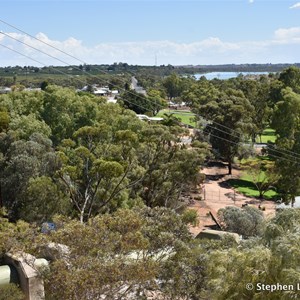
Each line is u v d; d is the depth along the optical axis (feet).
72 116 171.73
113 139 144.36
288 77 318.86
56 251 59.16
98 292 52.16
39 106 180.86
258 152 245.86
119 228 61.57
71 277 49.73
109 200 115.75
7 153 135.74
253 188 199.52
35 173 120.57
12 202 119.14
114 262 52.85
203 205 166.50
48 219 109.29
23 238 64.13
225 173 224.12
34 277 60.80
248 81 311.68
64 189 120.67
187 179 138.10
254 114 273.13
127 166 119.34
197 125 275.18
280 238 45.01
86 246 55.16
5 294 56.90
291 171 156.97
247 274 43.70
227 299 44.55
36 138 145.59
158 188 138.51
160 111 438.81
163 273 60.34
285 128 203.21
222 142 214.28
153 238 63.82
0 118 162.81
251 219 114.83
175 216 71.87
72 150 138.72
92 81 559.38
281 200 172.04
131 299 58.59
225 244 66.80
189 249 63.41
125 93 375.25
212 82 488.44
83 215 114.73
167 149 142.72
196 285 59.62
